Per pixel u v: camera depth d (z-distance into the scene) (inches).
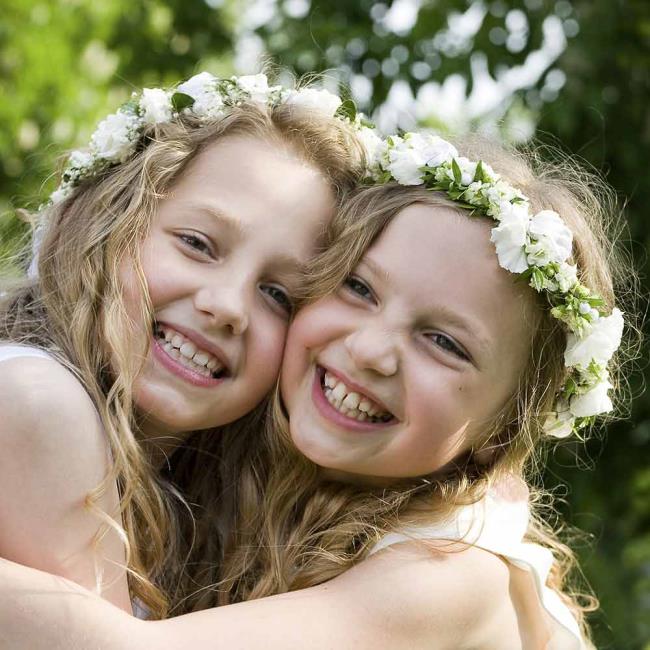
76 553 90.3
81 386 95.4
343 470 104.4
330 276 101.6
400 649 93.1
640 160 209.5
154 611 100.0
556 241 101.4
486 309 98.9
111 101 290.0
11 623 83.1
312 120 111.3
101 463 93.0
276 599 92.4
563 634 108.3
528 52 214.5
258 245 103.2
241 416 109.7
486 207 100.4
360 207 104.1
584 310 102.1
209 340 101.3
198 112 112.0
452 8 220.4
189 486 116.1
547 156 208.8
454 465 106.6
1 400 89.8
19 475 88.8
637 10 207.3
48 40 280.4
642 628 216.7
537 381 104.0
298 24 230.5
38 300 106.4
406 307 98.5
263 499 112.7
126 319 100.4
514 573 106.4
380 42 223.8
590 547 218.8
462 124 200.7
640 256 206.7
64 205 110.7
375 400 99.3
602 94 208.1
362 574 95.8
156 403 101.1
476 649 99.8
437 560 97.8
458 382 98.7
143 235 103.0
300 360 103.5
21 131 271.3
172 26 303.1
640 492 225.5
